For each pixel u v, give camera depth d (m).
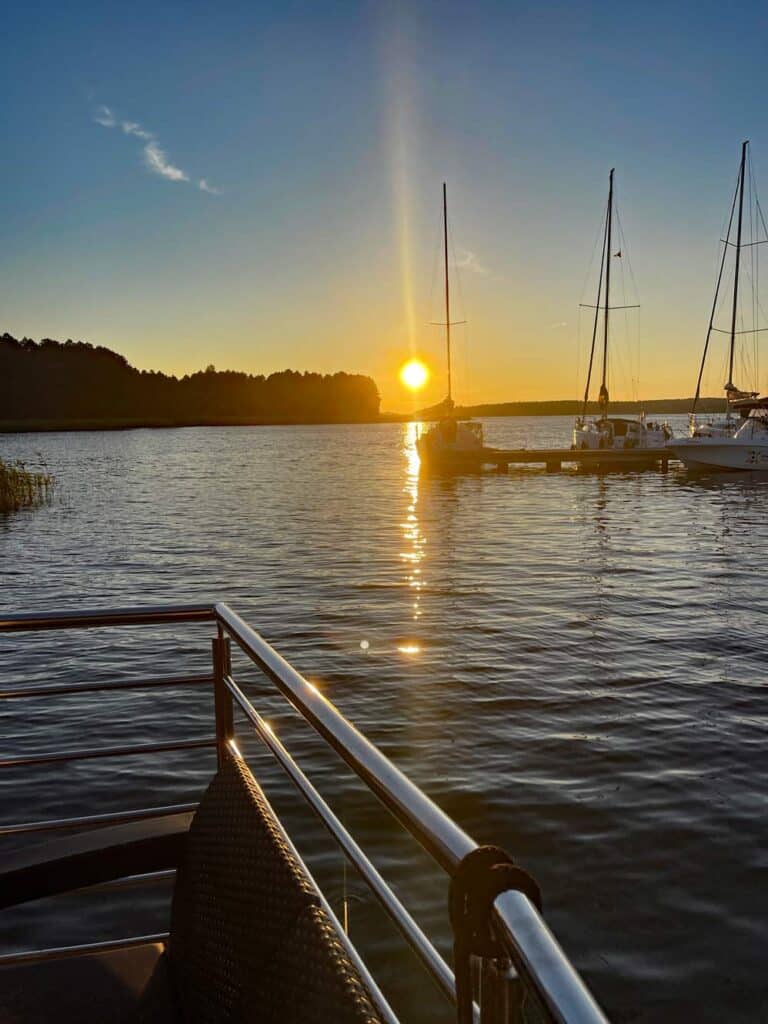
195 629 12.94
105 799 6.88
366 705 9.20
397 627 13.13
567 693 9.55
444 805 6.69
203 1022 1.76
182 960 1.96
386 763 1.23
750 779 7.10
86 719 8.83
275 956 1.43
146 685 2.77
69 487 47.22
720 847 5.97
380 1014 1.20
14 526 28.45
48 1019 2.06
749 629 12.86
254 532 26.48
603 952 4.86
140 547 23.14
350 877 5.62
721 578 17.84
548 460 50.78
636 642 12.02
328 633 12.77
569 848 6.00
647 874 5.64
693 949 4.87
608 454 50.53
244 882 1.64
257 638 2.19
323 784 7.04
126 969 2.24
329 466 69.00
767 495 38.44
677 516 30.52
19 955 2.33
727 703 9.15
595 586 16.88
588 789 6.94
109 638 12.37
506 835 6.20
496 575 18.30
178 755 7.71
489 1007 0.86
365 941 4.95
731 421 48.50
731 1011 4.38
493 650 11.59
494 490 42.28
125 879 2.60
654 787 6.96
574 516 30.69
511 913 0.81
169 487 47.09
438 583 17.28
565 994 0.69
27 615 2.62
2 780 7.23
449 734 8.25
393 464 71.56
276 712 8.89
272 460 79.94
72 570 19.39
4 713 9.05
